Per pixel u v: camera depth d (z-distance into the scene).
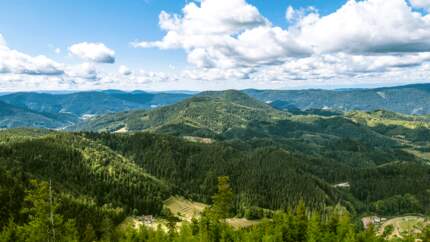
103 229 178.88
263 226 128.38
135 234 134.50
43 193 73.56
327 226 130.38
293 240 122.75
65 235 102.56
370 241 125.25
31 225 73.25
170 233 131.50
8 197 178.50
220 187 102.50
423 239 139.25
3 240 102.94
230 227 122.50
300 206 129.25
